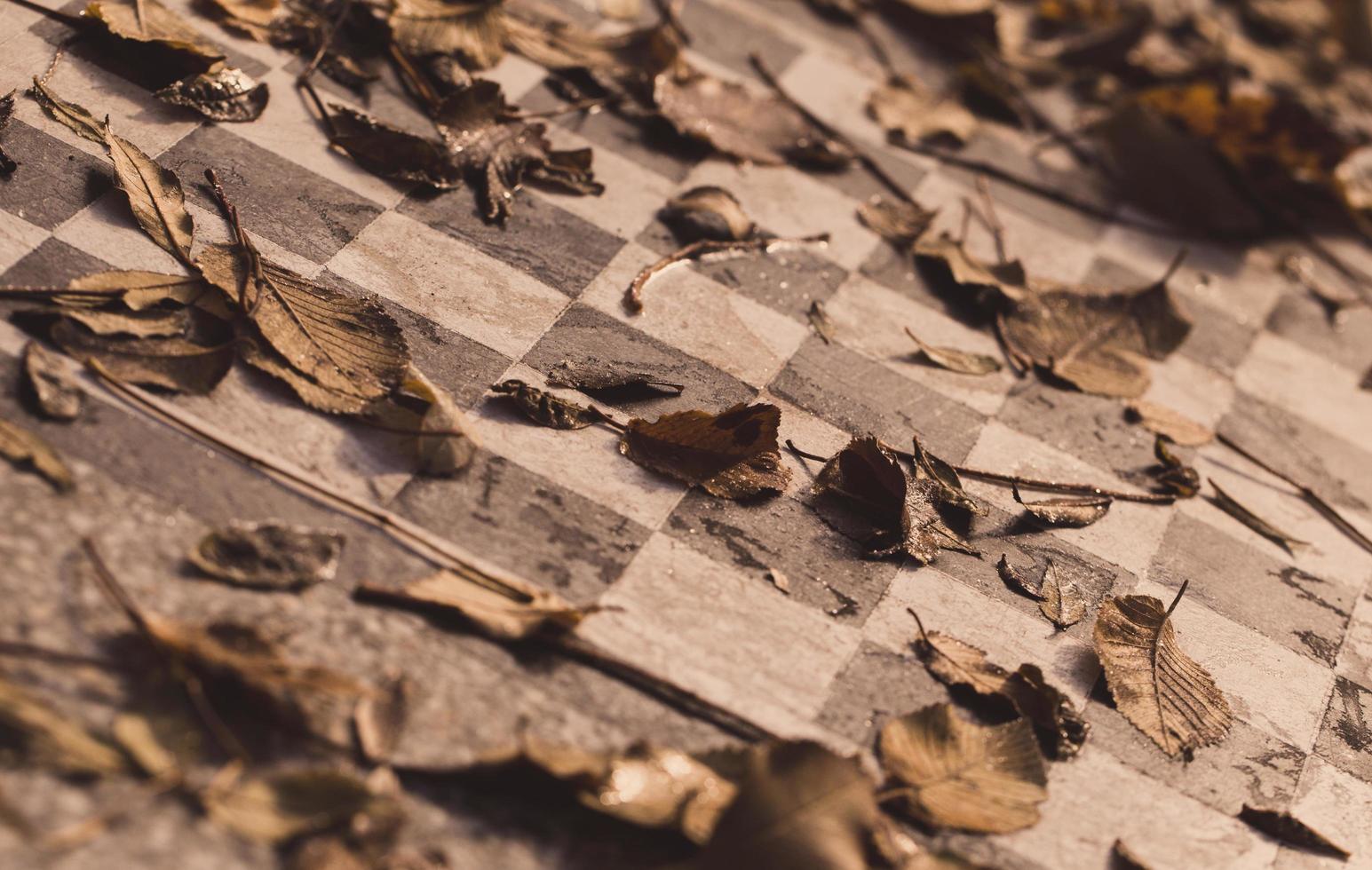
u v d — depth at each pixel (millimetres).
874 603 962
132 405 943
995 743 936
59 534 918
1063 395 1031
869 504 978
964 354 1029
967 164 1104
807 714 938
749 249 1037
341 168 1015
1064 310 1052
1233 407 1050
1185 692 962
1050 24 1199
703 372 1000
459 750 911
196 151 1002
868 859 911
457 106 1029
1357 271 1122
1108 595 982
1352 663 990
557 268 1012
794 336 1019
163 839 885
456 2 1062
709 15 1128
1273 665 981
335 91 1036
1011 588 976
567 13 1102
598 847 905
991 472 1001
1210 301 1087
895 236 1059
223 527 930
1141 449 1024
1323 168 1130
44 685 896
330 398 954
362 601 927
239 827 889
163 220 977
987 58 1156
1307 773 961
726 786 914
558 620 933
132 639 907
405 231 1005
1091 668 964
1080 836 934
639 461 969
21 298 948
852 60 1132
